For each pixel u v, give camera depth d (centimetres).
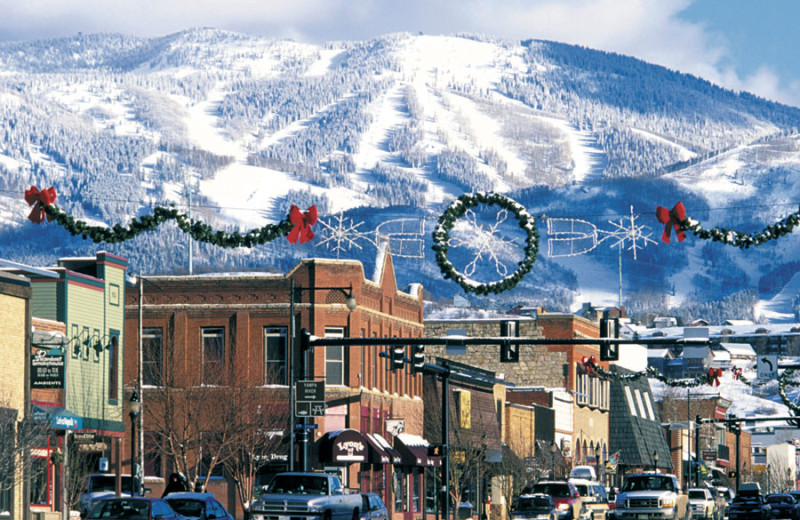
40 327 7631
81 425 7569
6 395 6838
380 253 10594
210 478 9494
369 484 9919
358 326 9781
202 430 9056
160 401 9181
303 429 7581
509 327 6144
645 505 8025
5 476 6009
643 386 18025
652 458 17212
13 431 6212
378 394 10144
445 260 4616
